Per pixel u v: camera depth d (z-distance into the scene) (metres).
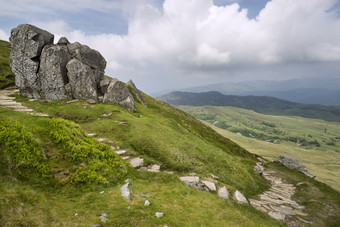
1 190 10.27
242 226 13.50
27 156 13.80
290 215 20.58
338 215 21.84
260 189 29.11
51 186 13.31
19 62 38.19
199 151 32.03
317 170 158.12
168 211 12.98
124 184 16.34
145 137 30.55
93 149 19.03
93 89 42.44
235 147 72.94
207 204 15.48
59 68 39.59
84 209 11.80
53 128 19.56
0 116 17.17
